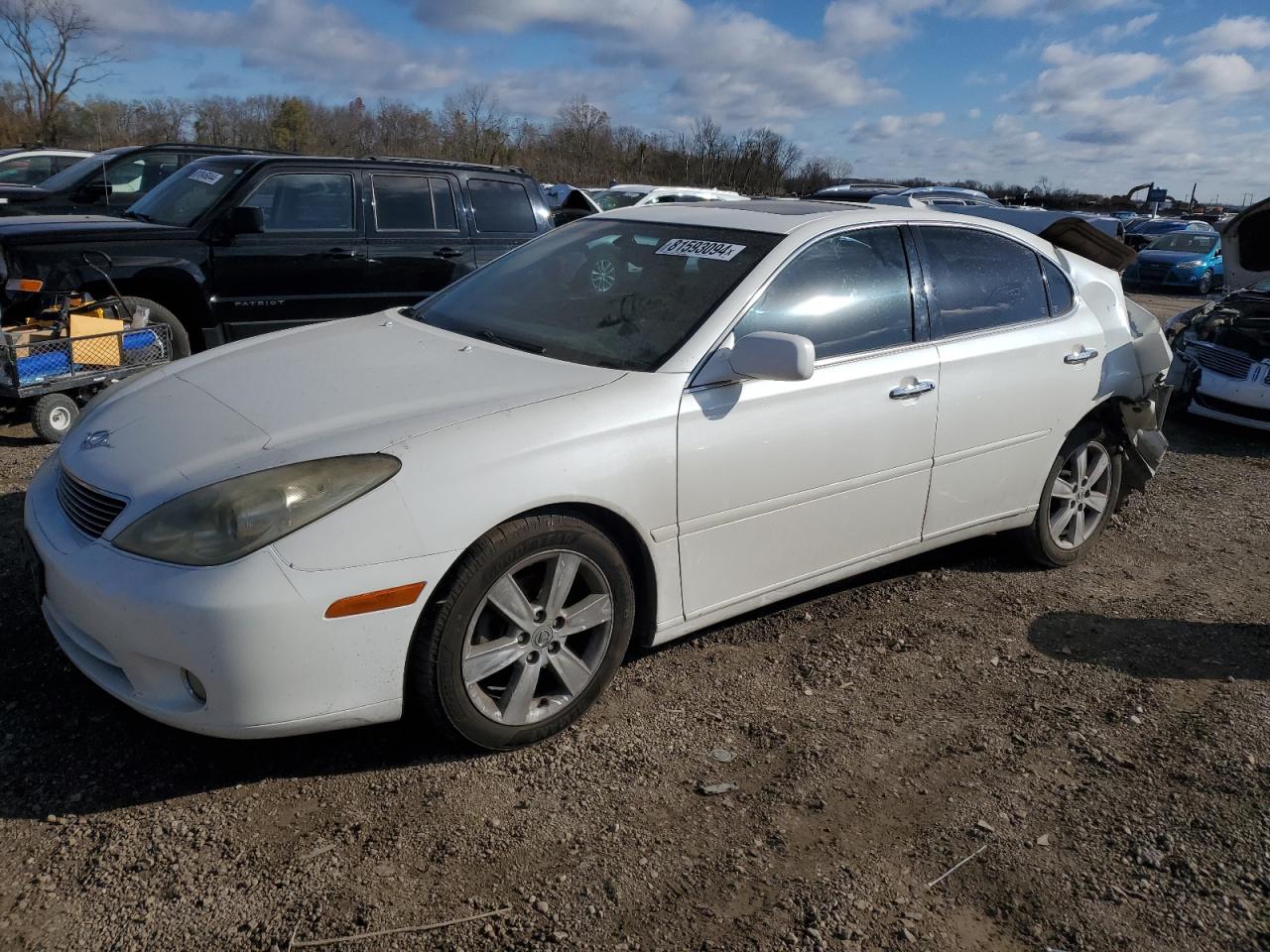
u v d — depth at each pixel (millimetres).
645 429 2955
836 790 2822
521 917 2258
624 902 2328
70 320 5750
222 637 2385
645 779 2814
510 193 7934
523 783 2756
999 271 4172
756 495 3271
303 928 2189
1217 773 2998
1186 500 5988
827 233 3604
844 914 2336
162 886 2291
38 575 2789
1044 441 4258
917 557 4668
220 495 2465
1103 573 4641
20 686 3029
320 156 7121
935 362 3756
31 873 2303
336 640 2488
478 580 2666
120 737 2834
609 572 2953
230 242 6648
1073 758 3057
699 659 3545
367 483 2531
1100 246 4918
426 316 3869
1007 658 3707
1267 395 7531
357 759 2818
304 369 3166
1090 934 2326
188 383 3158
